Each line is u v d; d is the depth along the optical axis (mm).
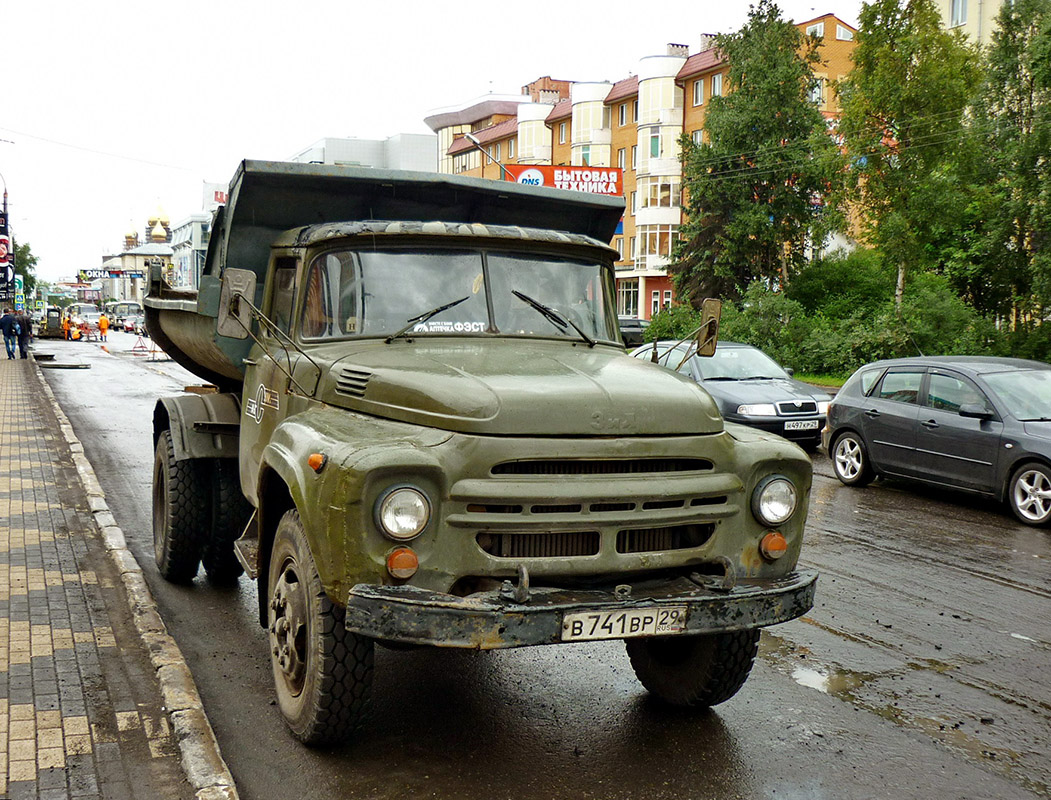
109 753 3914
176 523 6402
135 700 4438
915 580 7434
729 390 13789
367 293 4785
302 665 4062
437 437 3688
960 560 8109
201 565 7262
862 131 32438
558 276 5184
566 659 5488
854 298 41250
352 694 3900
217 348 5789
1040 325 30750
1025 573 7695
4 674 4695
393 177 5574
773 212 43562
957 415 10516
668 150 58688
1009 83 31781
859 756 4309
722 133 43625
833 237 46812
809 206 43875
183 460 6457
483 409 3689
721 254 44438
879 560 8070
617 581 3857
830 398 14211
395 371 4078
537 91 80625
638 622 3621
